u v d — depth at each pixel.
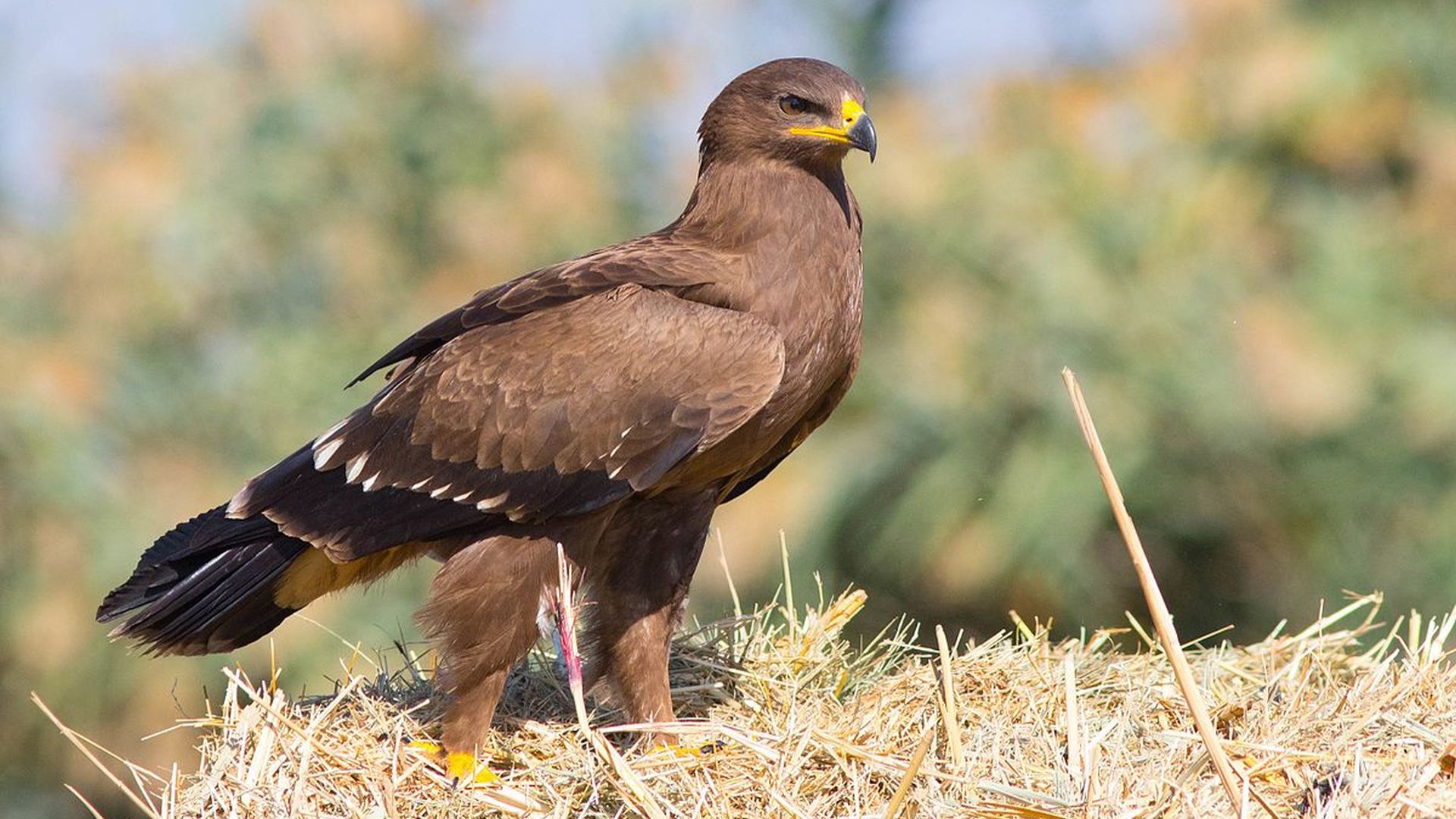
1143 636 7.79
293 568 7.47
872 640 8.70
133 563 14.67
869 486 14.52
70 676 14.57
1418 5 15.28
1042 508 14.10
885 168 14.76
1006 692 7.20
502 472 7.20
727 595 14.30
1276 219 15.14
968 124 15.16
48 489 14.62
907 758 6.58
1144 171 15.05
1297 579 14.62
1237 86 15.09
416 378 7.39
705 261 7.47
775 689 7.50
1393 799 6.02
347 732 6.95
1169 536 14.62
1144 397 14.27
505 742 7.15
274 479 7.42
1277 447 14.43
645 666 7.54
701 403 7.14
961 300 14.46
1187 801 6.09
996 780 6.43
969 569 14.23
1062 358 14.29
